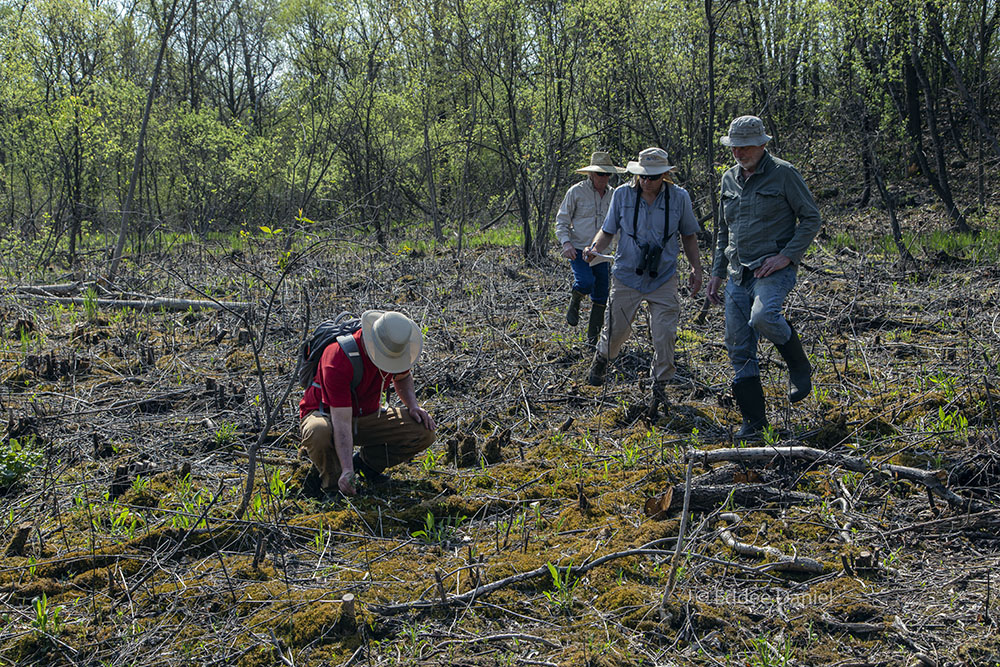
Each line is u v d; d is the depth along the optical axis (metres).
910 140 15.70
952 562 3.45
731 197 4.98
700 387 5.93
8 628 3.19
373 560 3.69
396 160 17.48
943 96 19.64
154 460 4.91
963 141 19.25
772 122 13.98
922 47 13.94
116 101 16.03
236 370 6.72
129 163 16.62
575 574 3.46
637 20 12.33
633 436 5.12
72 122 13.77
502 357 6.79
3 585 3.50
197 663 2.97
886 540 3.62
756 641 2.95
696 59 12.51
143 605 3.34
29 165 14.97
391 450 4.43
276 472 4.48
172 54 26.12
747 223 4.87
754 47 13.73
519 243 13.84
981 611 3.06
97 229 17.05
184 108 19.20
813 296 8.49
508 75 12.96
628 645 2.99
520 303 8.80
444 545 3.82
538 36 12.38
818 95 14.72
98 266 11.62
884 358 6.35
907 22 13.12
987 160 16.66
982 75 17.20
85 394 6.08
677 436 5.11
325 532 3.90
